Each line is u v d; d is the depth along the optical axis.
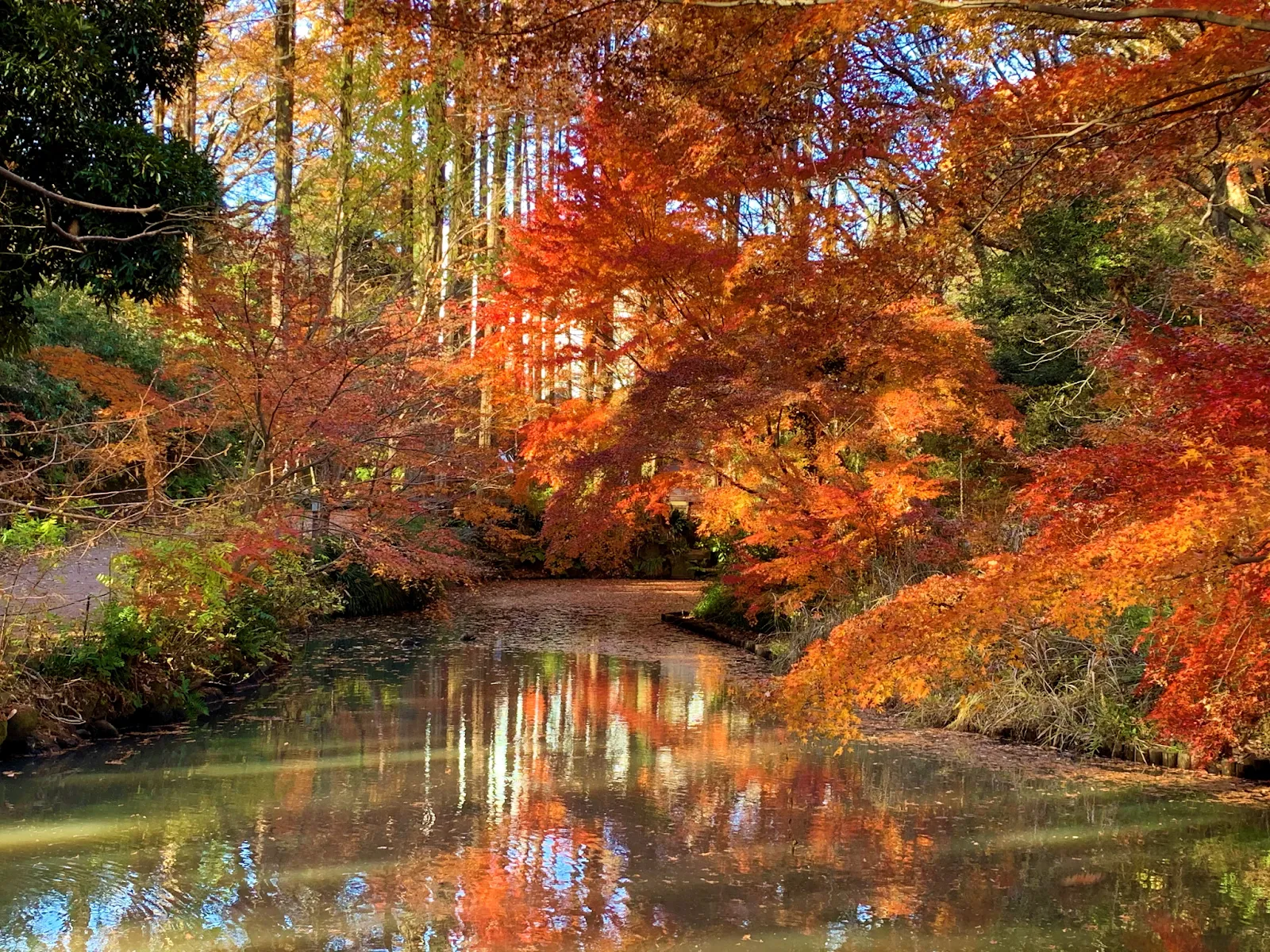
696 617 15.15
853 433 9.88
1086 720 7.43
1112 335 10.59
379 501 10.88
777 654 11.44
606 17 4.68
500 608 17.42
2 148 6.96
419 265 16.69
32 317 9.62
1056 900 4.54
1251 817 5.78
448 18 4.62
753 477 10.77
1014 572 4.28
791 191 9.30
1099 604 4.36
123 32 7.55
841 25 4.02
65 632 7.73
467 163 17.84
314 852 5.12
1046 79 4.75
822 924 4.27
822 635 10.25
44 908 4.37
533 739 7.75
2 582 7.91
